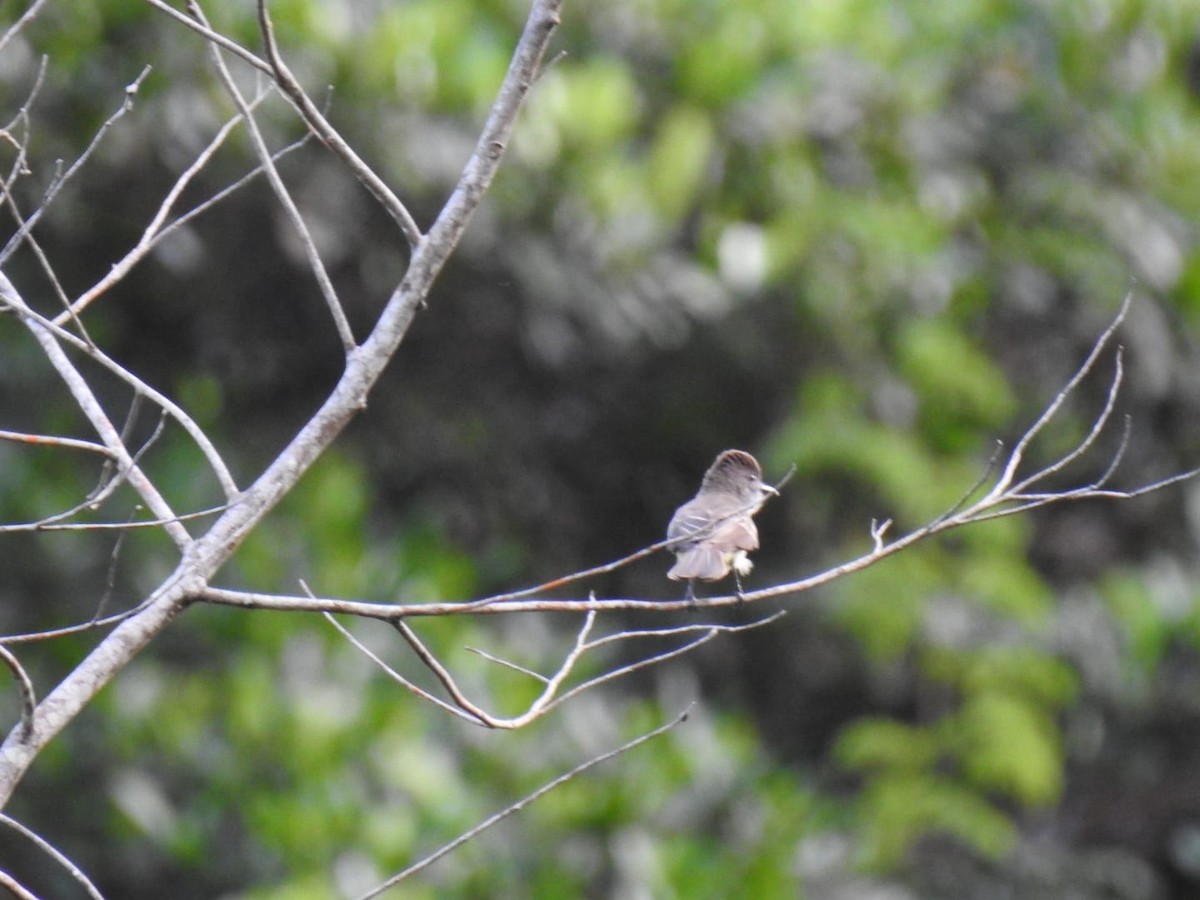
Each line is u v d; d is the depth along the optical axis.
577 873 12.62
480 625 15.26
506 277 13.84
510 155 13.78
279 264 13.72
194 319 14.24
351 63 13.07
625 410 15.98
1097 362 16.19
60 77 12.32
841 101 15.83
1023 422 16.38
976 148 16.31
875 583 15.38
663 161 14.27
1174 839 17.34
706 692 16.86
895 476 15.03
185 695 13.07
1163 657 16.94
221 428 14.66
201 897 12.77
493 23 14.52
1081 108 16.52
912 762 15.43
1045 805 16.94
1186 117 17.17
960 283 15.65
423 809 12.66
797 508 16.05
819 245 15.09
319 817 12.34
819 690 16.94
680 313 14.73
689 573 7.74
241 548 13.35
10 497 12.87
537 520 16.41
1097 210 16.06
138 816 12.52
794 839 14.04
